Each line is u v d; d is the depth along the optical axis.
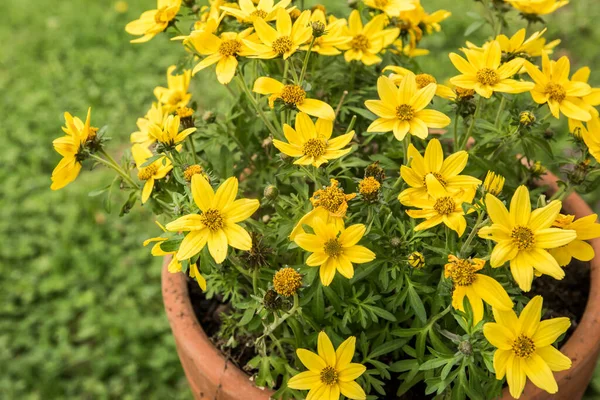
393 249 0.43
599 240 0.50
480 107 0.49
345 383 0.40
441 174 0.42
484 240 0.45
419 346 0.42
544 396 0.43
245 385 0.44
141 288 0.83
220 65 0.45
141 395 0.75
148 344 0.78
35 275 0.85
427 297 0.44
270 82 0.44
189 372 0.48
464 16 1.08
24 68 1.16
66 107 1.07
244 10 0.47
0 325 0.81
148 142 0.49
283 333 0.48
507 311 0.38
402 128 0.42
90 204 0.92
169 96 0.52
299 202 0.45
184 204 0.42
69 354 0.78
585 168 0.46
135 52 1.16
